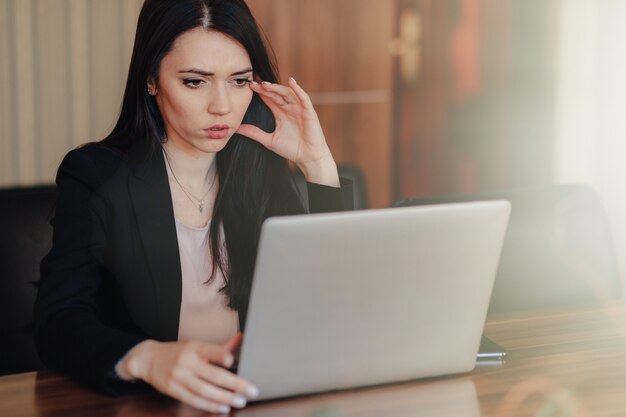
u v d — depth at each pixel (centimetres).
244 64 192
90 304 179
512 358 168
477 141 497
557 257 221
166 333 197
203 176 209
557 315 194
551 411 145
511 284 218
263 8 449
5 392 154
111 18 395
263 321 141
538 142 497
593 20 482
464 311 153
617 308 200
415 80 484
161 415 144
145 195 196
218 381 143
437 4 482
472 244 148
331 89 468
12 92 387
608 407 147
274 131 213
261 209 211
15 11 382
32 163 394
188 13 188
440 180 495
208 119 191
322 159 212
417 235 144
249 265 208
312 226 137
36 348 186
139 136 200
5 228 202
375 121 479
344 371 150
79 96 396
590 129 490
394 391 153
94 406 148
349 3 465
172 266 196
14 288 202
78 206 191
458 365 157
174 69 189
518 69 494
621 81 481
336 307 144
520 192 221
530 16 489
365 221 139
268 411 145
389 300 147
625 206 485
